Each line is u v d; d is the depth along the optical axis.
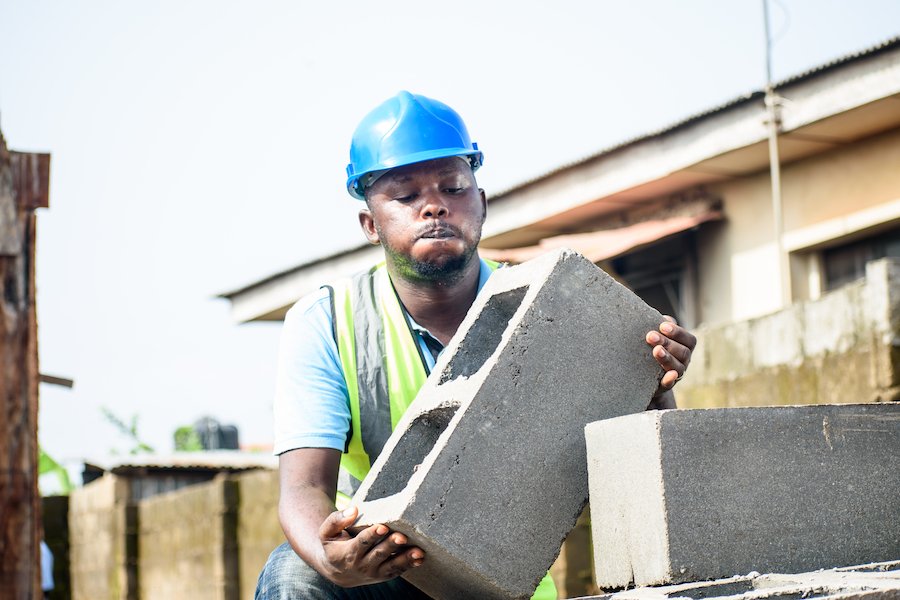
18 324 5.15
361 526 2.69
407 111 3.22
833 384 6.96
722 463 2.57
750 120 9.59
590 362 2.79
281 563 3.16
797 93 9.29
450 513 2.62
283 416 3.14
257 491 11.45
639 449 2.58
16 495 5.07
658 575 2.52
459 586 2.80
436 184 3.19
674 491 2.53
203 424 20.64
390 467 2.91
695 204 10.87
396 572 2.71
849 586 2.33
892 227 9.55
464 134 3.28
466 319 3.06
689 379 8.41
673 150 10.23
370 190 3.25
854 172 9.73
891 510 2.71
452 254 3.18
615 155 10.70
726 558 2.55
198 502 12.54
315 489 3.02
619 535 2.63
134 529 14.66
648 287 11.62
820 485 2.65
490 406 2.69
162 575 13.69
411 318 3.25
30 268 5.21
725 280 10.79
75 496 17.00
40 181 5.25
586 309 2.80
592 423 2.71
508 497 2.68
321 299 3.30
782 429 2.64
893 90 8.60
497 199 11.79
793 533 2.61
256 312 13.72
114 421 20.61
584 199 10.97
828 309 7.04
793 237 10.11
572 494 2.75
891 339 6.50
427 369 3.21
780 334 7.50
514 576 2.68
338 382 3.18
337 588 3.11
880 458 2.71
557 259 2.81
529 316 2.75
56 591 16.91
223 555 11.80
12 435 5.11
